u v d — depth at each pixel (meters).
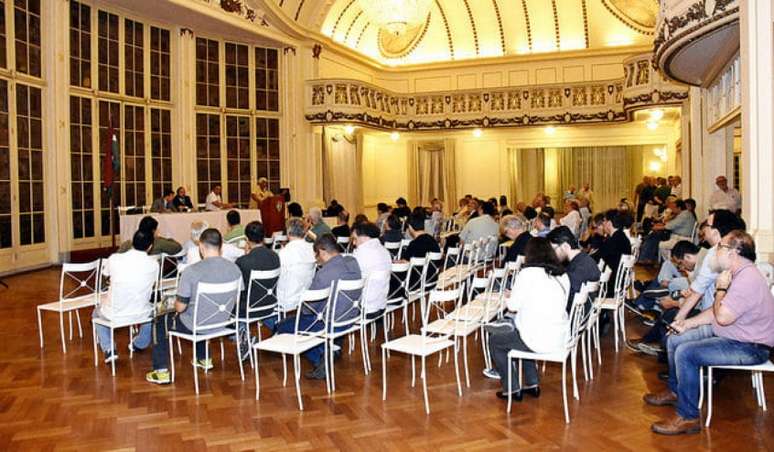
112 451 3.64
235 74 15.07
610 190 20.45
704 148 10.42
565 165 20.78
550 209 9.63
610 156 20.45
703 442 3.72
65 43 11.22
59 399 4.50
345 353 5.75
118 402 4.45
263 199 12.68
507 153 18.58
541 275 4.24
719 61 7.88
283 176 15.85
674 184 13.55
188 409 4.31
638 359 5.51
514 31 18.55
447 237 9.80
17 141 10.30
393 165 19.69
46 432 3.91
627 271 6.19
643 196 14.68
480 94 17.77
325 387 4.78
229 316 4.93
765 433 3.85
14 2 10.22
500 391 4.65
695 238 9.48
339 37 17.81
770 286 4.49
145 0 12.08
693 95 11.01
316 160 16.38
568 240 5.09
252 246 5.58
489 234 8.53
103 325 5.20
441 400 4.48
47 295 8.44
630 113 14.56
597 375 5.05
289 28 15.37
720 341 3.89
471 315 5.16
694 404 3.87
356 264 5.14
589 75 17.83
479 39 18.97
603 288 5.64
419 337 4.66
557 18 17.97
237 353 5.54
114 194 12.39
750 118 5.18
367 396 4.58
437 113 18.20
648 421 4.06
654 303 6.60
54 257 11.10
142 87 13.09
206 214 10.77
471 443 3.74
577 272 4.85
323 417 4.16
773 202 5.10
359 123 16.25
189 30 13.94
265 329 6.71
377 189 19.45
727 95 8.12
